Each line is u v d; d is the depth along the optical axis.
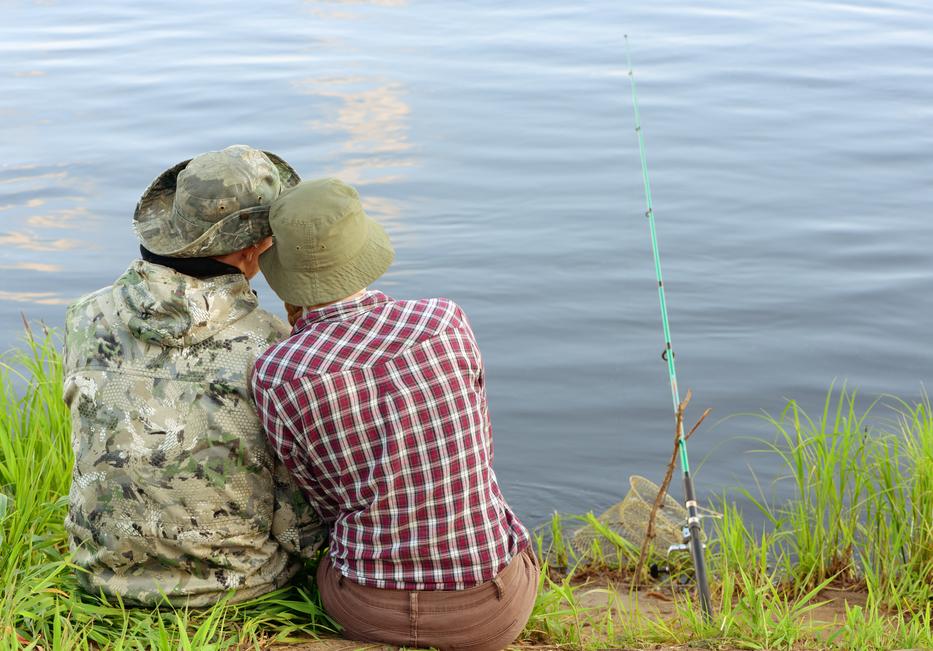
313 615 2.86
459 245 8.91
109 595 2.76
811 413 6.46
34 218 9.29
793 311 7.77
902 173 10.63
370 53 15.62
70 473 3.71
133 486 2.67
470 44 16.19
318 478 2.71
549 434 6.35
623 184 10.38
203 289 2.69
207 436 2.67
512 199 9.94
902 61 15.19
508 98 13.29
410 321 2.71
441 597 2.71
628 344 7.39
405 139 11.57
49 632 2.72
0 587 2.84
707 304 7.91
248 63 15.02
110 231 9.05
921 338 7.33
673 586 4.42
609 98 13.32
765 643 3.17
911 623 3.51
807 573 4.40
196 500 2.69
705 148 11.43
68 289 7.97
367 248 2.72
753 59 15.32
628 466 6.01
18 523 3.18
